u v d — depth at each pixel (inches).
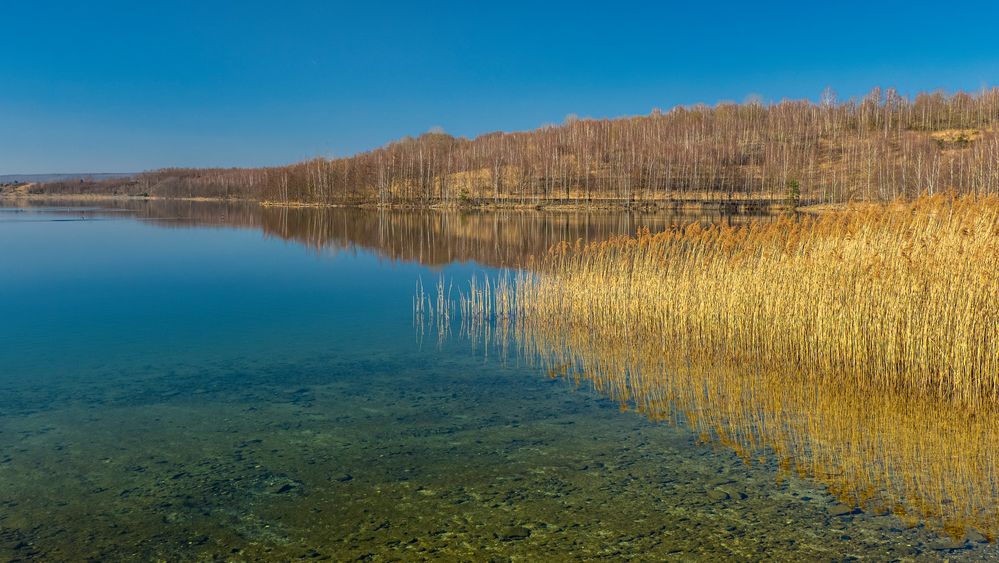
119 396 514.3
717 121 5551.2
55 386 538.3
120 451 403.9
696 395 510.9
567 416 469.7
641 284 714.2
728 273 639.8
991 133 3966.5
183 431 439.5
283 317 843.4
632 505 331.9
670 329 666.2
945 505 324.8
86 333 743.7
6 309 889.5
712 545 293.0
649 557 283.9
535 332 745.0
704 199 3627.0
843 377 526.9
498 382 554.9
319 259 1498.5
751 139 4832.7
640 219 2760.8
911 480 352.8
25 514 325.4
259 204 5378.9
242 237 2096.5
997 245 478.6
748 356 603.2
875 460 379.9
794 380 543.2
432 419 465.1
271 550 292.5
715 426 443.5
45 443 415.5
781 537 298.7
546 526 311.9
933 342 478.0
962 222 537.0
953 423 435.2
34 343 692.7
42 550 293.0
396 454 401.1
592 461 388.2
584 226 2425.0
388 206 4224.9
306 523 316.8
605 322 728.3
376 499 341.4
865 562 277.7
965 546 288.0
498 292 911.7
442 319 828.6
